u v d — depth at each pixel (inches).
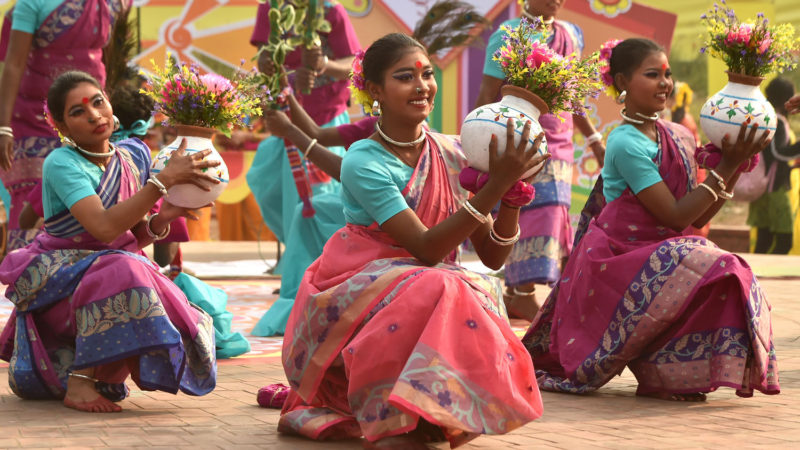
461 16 253.0
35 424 153.9
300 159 253.4
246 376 201.2
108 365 170.6
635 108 189.8
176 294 169.0
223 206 620.7
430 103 148.4
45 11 265.0
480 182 140.9
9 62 263.3
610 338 181.6
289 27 226.4
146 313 161.5
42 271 169.2
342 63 283.7
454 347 129.4
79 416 160.7
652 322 176.6
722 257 173.3
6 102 261.7
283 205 295.0
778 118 540.4
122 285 162.2
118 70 282.5
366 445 133.5
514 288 282.8
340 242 148.6
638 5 514.9
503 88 147.9
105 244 173.5
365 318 136.6
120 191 174.9
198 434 147.1
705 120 180.1
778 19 516.4
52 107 172.4
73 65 270.8
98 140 173.0
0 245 460.4
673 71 521.7
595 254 185.8
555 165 273.6
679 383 176.6
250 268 456.1
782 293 360.5
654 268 178.1
